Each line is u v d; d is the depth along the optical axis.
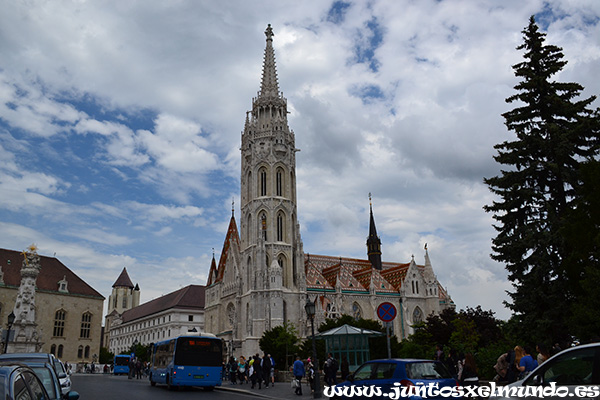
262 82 129.88
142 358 149.12
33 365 14.17
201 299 166.88
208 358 43.16
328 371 35.75
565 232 34.81
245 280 113.19
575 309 32.44
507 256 40.50
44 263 131.62
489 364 38.34
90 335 130.38
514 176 40.91
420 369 19.39
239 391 41.97
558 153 38.84
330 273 126.94
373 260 141.12
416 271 126.88
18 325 81.88
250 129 123.69
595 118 39.78
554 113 41.44
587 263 34.28
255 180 118.44
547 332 37.84
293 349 84.75
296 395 36.75
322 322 105.12
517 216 41.09
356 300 118.88
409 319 120.94
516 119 42.00
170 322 158.75
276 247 112.88
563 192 40.78
